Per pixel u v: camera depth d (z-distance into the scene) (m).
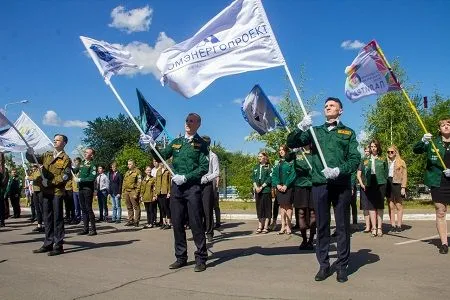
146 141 6.74
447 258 6.98
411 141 25.70
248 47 6.50
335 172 5.31
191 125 6.58
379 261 6.79
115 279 5.87
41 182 7.98
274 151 24.97
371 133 27.09
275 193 11.42
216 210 12.15
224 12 6.56
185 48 6.67
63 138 8.12
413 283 5.39
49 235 8.19
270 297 4.88
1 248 8.84
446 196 7.35
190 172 6.39
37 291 5.33
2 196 13.76
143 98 7.75
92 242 9.62
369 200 9.74
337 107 5.75
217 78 6.55
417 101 25.95
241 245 8.86
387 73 7.37
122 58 7.50
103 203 15.93
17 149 11.16
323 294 4.96
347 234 5.58
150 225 13.33
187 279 5.80
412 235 9.73
